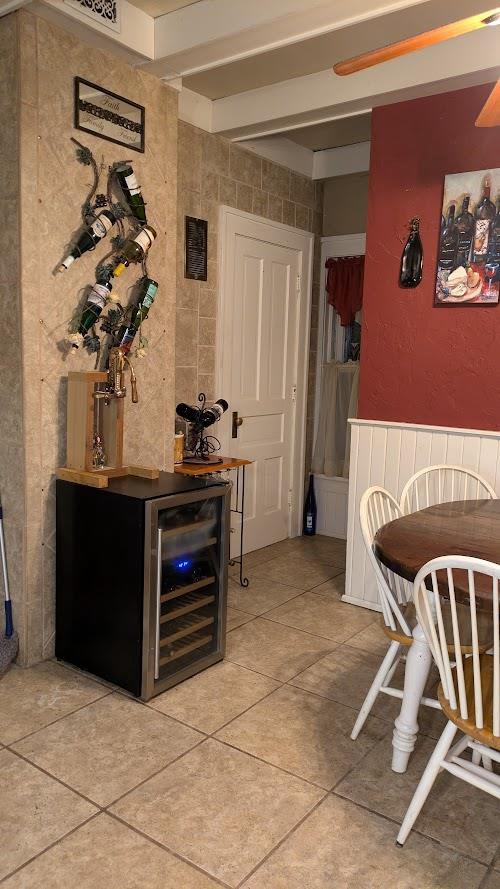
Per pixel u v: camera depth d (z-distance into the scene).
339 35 2.85
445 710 1.67
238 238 3.96
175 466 3.40
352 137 4.12
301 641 3.03
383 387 3.38
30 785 1.96
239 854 1.72
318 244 4.71
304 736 2.27
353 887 1.63
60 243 2.60
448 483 3.16
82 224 2.68
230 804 1.91
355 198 4.52
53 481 2.67
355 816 1.88
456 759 1.74
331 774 2.06
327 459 4.79
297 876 1.65
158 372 3.15
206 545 2.66
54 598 2.75
